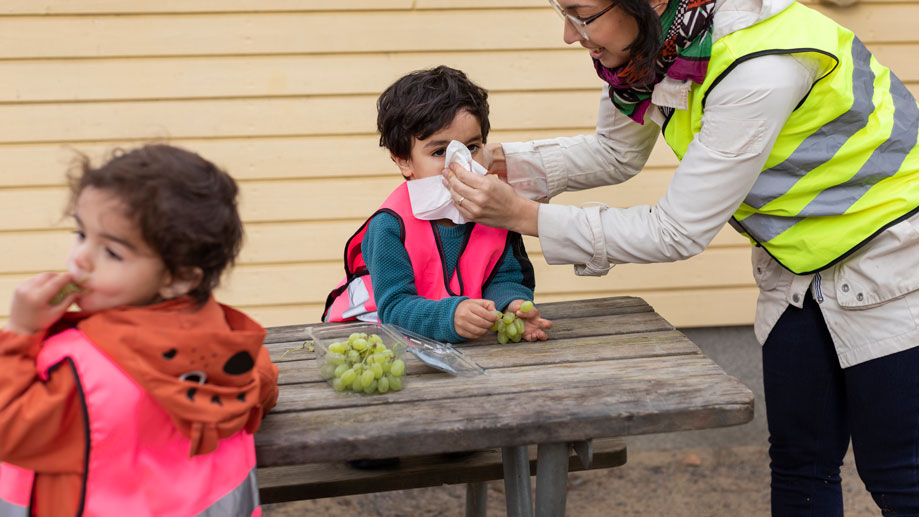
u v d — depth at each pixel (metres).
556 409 1.64
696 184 1.83
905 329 1.91
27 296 1.29
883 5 3.50
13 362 1.31
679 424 1.65
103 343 1.33
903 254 1.91
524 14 3.43
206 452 1.40
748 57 1.75
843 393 2.13
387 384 1.74
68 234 3.37
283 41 3.34
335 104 3.41
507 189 1.95
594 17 1.77
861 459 2.06
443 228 2.19
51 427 1.31
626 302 2.31
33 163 3.30
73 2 3.21
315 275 3.51
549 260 1.99
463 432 1.58
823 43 1.79
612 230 1.93
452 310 2.00
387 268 2.11
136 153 1.35
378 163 3.48
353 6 3.35
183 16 3.28
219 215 1.37
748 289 3.71
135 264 1.33
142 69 3.29
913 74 3.58
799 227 1.95
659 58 1.85
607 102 2.32
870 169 1.89
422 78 2.17
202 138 3.37
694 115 1.90
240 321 1.52
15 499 1.36
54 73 3.25
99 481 1.34
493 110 3.49
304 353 2.02
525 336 2.04
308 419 1.63
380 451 1.57
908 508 1.99
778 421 2.20
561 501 1.77
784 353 2.13
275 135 3.40
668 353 1.93
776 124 1.78
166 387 1.33
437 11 3.39
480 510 2.70
